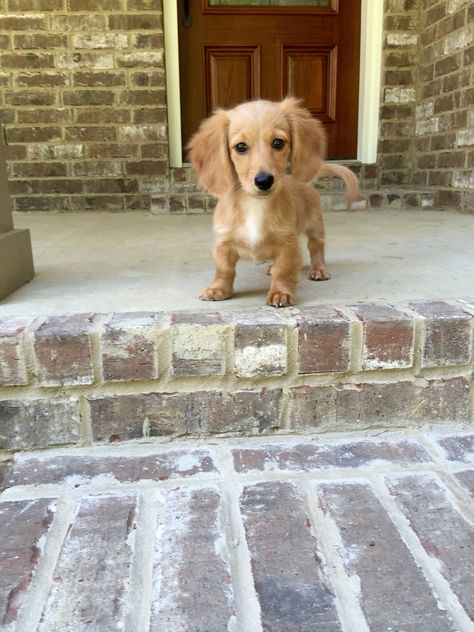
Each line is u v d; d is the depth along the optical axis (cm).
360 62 395
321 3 383
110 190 397
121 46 371
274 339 115
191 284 157
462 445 116
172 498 98
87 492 101
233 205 140
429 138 381
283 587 77
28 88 377
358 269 176
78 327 113
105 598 75
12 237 149
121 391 116
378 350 118
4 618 72
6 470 113
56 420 116
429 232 257
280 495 98
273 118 137
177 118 392
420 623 70
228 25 381
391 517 92
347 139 410
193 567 81
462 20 330
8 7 362
